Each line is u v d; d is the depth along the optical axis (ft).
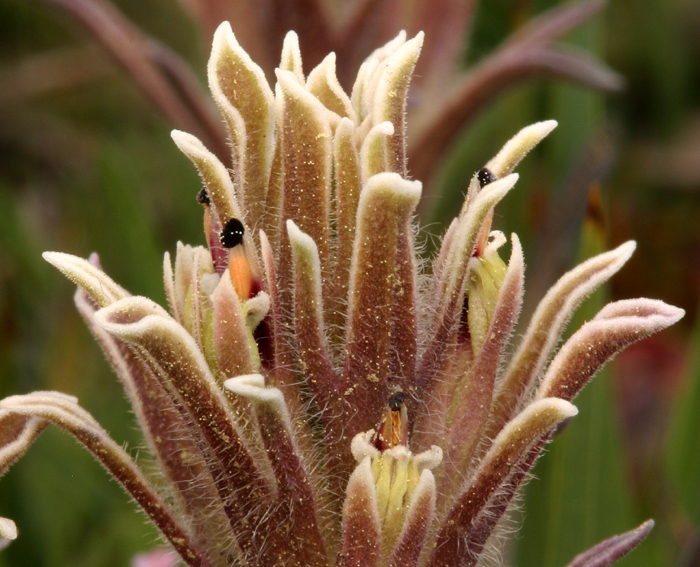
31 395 0.40
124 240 0.67
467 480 0.39
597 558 0.41
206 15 0.55
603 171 0.60
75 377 0.67
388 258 0.38
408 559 0.38
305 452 0.40
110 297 0.39
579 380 0.39
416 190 0.38
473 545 0.39
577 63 0.55
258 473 0.39
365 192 0.38
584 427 0.53
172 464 0.41
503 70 0.54
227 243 0.39
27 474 0.61
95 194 0.73
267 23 0.54
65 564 0.61
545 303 0.40
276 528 0.39
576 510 0.53
